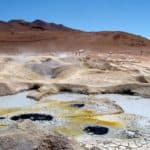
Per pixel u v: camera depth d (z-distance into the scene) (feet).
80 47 315.78
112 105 109.81
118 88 139.23
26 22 451.12
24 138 43.01
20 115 96.07
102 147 69.62
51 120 90.63
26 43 316.19
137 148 70.03
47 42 327.67
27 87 142.00
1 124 85.81
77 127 84.48
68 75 164.25
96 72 167.53
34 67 171.32
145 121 92.79
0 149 41.60
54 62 179.42
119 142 73.56
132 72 167.32
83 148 45.83
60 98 124.26
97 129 83.30
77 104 110.52
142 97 131.03
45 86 138.72
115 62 190.90
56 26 472.44
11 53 258.37
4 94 130.11
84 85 138.92
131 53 290.35
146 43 359.05
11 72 159.02
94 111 101.60
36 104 112.57
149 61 225.15
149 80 152.46
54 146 42.16
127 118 95.09
